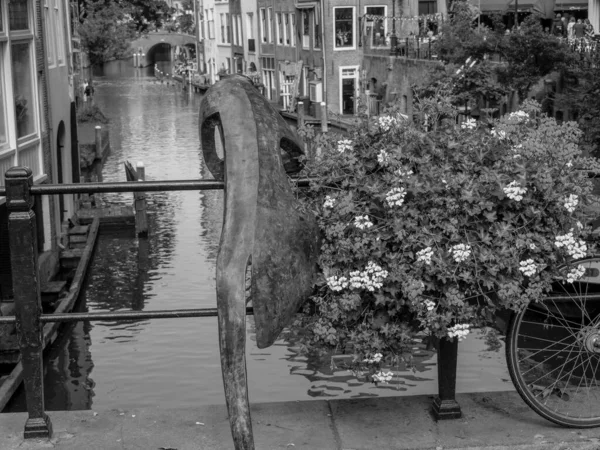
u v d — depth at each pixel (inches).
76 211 1014.4
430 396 182.1
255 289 143.5
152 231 960.9
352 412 174.6
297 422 170.6
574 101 767.7
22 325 160.4
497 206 157.5
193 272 800.3
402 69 1547.7
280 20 2415.1
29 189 158.2
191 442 164.4
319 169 159.9
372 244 153.7
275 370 511.5
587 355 197.6
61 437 166.1
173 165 1471.5
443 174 156.6
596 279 169.3
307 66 2148.1
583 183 161.0
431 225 155.5
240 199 147.1
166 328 619.5
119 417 174.1
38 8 734.5
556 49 951.6
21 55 679.1
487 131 164.9
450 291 153.7
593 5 1206.3
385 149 159.0
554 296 171.6
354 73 1964.8
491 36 986.1
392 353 159.2
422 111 166.6
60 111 882.8
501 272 156.9
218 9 3174.2
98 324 631.8
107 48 3513.8
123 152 1632.6
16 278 159.2
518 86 966.4
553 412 166.6
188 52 4424.2
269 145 153.2
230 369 141.0
